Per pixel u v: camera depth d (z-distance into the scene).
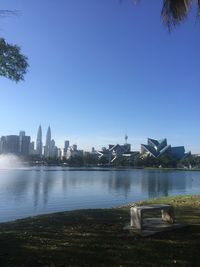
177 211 16.05
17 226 13.41
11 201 40.16
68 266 8.77
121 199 44.31
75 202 39.91
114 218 14.80
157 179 113.19
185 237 11.11
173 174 171.50
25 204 37.22
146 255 9.48
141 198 45.81
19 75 15.59
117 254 9.58
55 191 56.97
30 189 60.75
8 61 15.12
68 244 10.52
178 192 59.88
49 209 33.06
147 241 10.70
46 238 11.24
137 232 11.48
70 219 14.61
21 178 104.44
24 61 15.51
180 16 13.87
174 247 10.12
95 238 11.14
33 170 199.50
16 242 10.81
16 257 9.42
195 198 21.23
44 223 13.80
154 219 13.39
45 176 120.88
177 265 8.77
